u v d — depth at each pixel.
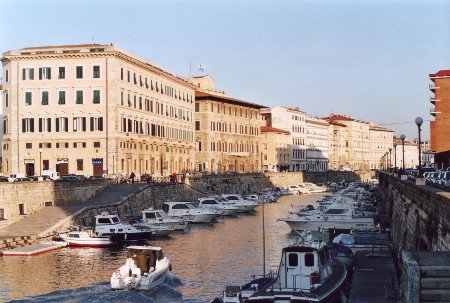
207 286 44.28
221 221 90.69
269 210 110.44
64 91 104.50
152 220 75.75
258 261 54.22
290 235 73.00
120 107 105.81
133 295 41.03
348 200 99.25
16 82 105.31
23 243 59.47
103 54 103.44
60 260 53.59
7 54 105.69
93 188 84.38
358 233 58.97
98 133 103.69
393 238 56.47
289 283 35.09
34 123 105.06
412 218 38.97
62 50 104.00
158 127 125.31
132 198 85.00
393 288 36.62
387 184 81.62
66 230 65.94
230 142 166.00
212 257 56.47
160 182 101.69
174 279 46.25
